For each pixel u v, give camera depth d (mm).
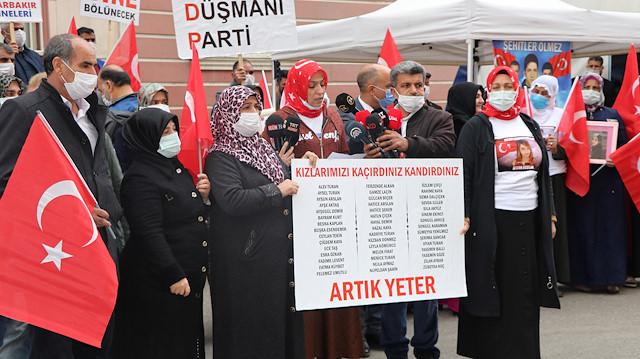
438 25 7066
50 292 3273
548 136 6938
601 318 6426
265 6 4848
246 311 3832
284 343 3889
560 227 7289
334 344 4445
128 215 3705
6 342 3660
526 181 4461
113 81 5324
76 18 10273
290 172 4129
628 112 7289
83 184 3396
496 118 4527
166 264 3635
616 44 8750
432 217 4184
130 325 3756
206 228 3865
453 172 4230
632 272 7645
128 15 7020
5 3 6562
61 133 3561
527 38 7078
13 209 3258
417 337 4898
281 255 3896
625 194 7359
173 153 3773
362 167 4000
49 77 3627
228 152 3898
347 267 3975
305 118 4559
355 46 7695
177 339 3758
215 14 4809
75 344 3994
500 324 4445
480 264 4395
